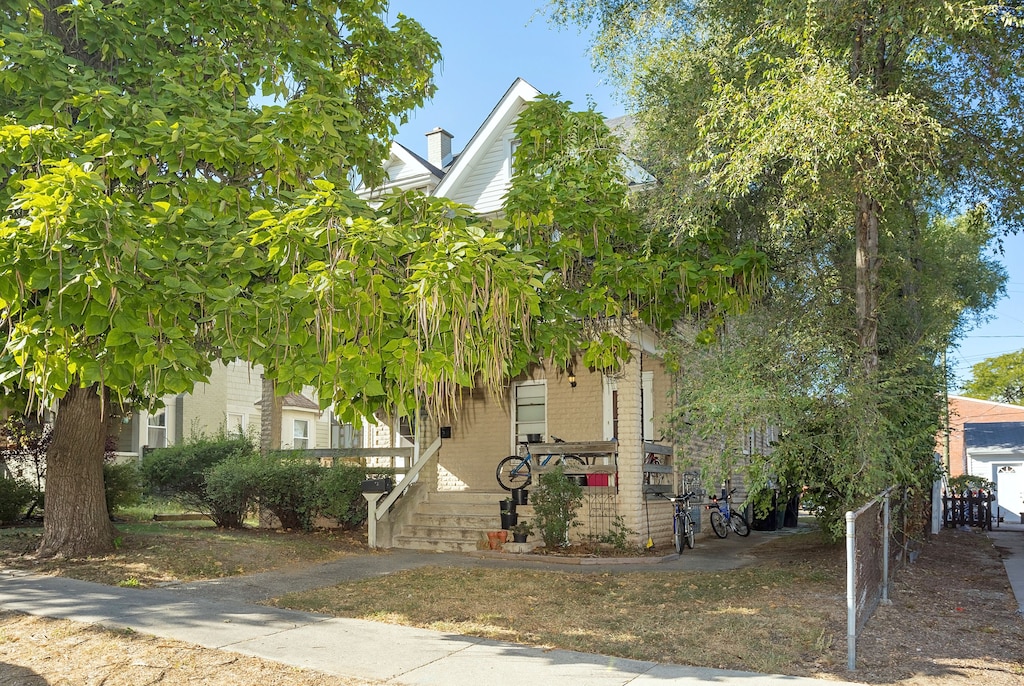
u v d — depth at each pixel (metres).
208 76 11.26
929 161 11.02
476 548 14.84
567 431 19.06
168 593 10.06
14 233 6.96
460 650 7.64
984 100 11.48
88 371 7.21
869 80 10.55
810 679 6.75
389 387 8.20
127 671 6.88
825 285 12.30
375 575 11.68
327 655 7.40
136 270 7.26
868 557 8.99
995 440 32.50
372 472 16.84
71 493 12.38
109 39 10.23
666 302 12.63
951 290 16.88
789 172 10.34
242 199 9.09
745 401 10.42
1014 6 10.54
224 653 7.41
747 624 8.57
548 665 7.14
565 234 11.70
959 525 24.20
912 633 8.37
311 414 32.12
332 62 13.40
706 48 14.03
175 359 7.18
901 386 11.34
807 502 13.12
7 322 7.99
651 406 18.11
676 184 12.27
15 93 9.55
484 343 8.20
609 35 15.48
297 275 7.43
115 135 8.91
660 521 15.83
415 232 8.73
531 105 12.58
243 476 16.66
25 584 10.44
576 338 11.71
